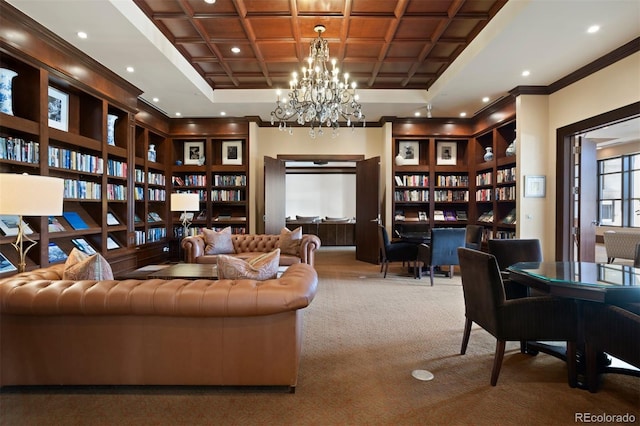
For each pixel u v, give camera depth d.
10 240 2.91
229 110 6.17
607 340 1.90
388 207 6.67
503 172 5.64
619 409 1.84
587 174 4.58
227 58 4.66
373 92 5.71
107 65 4.18
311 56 3.97
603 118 3.95
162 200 6.39
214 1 3.36
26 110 3.23
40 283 1.94
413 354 2.55
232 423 1.72
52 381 1.97
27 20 3.05
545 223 4.89
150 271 3.58
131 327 1.96
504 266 3.26
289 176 11.40
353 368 2.32
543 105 4.88
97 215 4.25
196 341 1.96
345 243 10.05
